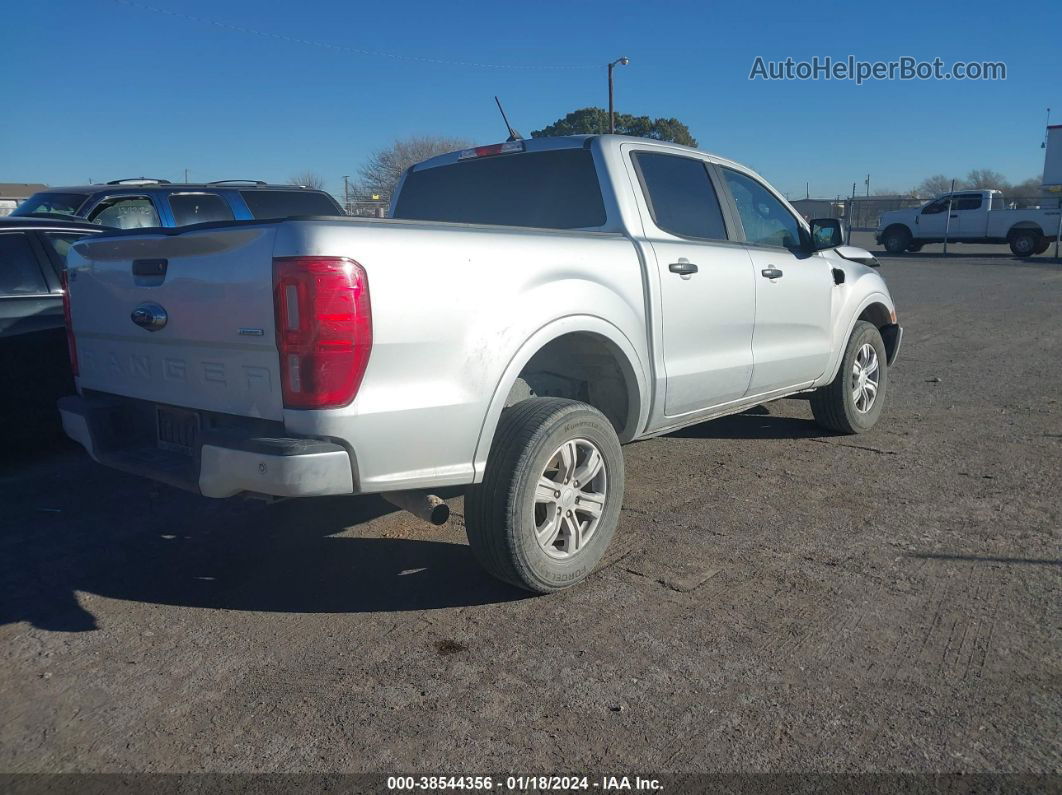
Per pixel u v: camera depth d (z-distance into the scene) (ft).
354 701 9.92
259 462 10.07
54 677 10.44
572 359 14.53
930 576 13.06
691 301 15.03
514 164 16.12
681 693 10.04
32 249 19.12
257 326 10.30
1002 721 9.41
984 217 94.22
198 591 12.82
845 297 19.94
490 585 12.97
